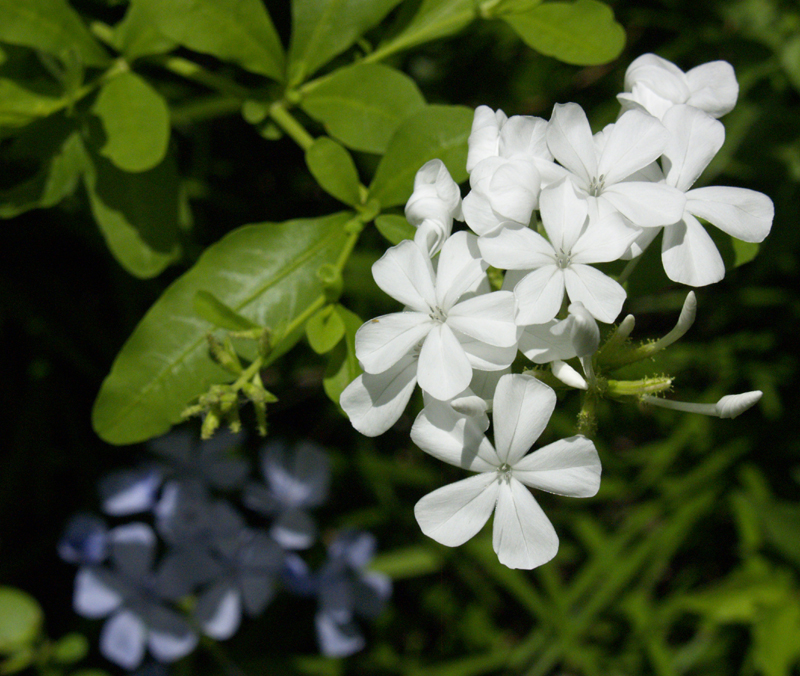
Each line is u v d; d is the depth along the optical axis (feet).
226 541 1.22
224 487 1.24
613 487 1.50
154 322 0.97
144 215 1.02
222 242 0.98
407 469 1.45
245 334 0.94
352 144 0.99
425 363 0.89
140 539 1.22
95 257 1.27
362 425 0.91
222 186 1.29
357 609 1.31
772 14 1.33
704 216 0.92
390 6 1.00
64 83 0.99
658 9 1.39
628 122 0.92
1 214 1.02
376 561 1.38
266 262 0.98
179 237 1.03
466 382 0.88
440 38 1.08
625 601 1.46
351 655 1.43
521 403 0.89
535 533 0.90
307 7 1.00
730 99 0.95
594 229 0.90
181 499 1.22
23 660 1.19
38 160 1.05
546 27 1.02
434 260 0.93
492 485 0.90
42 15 0.99
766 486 1.45
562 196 0.90
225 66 1.13
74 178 1.02
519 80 1.39
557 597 1.42
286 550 1.23
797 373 1.51
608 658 1.46
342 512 1.47
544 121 0.92
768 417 1.48
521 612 1.60
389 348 0.90
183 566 1.21
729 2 1.36
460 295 0.90
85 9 1.07
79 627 1.29
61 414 1.30
